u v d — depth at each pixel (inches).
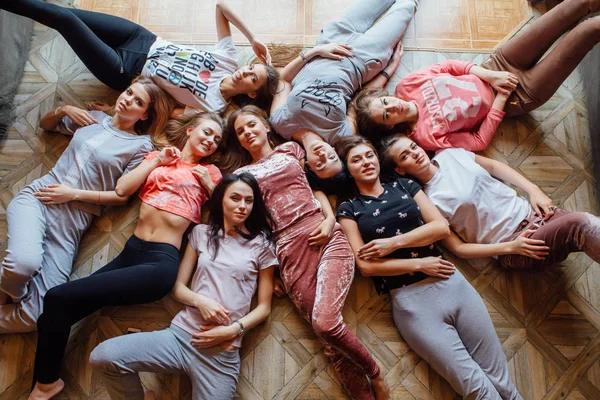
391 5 80.0
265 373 64.7
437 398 63.8
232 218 63.6
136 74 73.7
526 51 71.1
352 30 75.6
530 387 64.6
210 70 74.4
